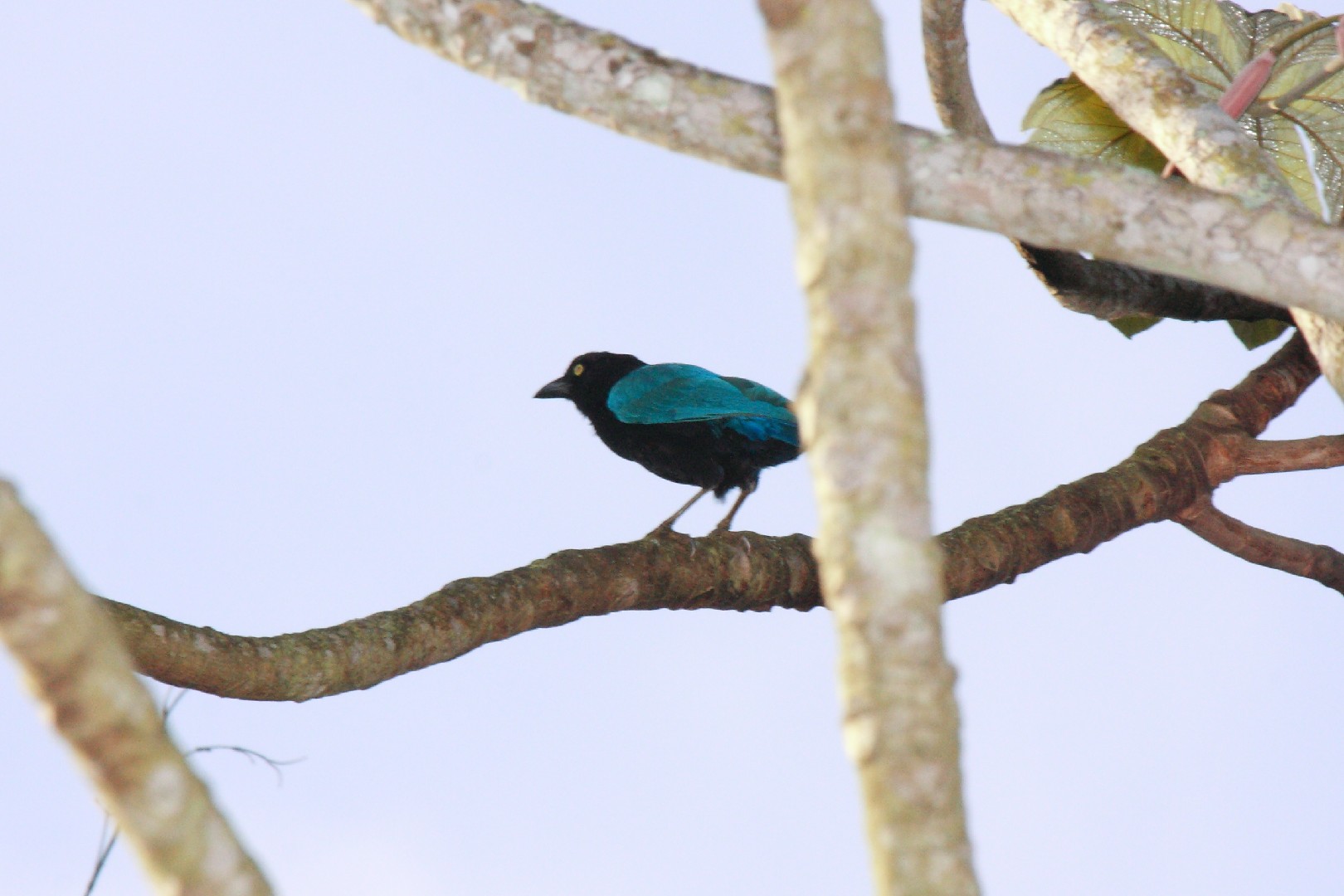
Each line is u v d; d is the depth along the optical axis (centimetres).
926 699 521
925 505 533
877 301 536
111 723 447
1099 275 1275
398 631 993
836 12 548
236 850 470
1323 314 748
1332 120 1397
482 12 762
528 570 1062
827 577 538
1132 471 1284
